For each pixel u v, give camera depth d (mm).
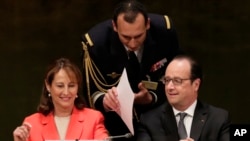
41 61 24203
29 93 22047
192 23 26406
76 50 24922
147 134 10477
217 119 10305
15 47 25266
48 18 27016
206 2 27422
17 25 26703
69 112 10328
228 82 22547
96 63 11453
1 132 19875
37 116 10312
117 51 11352
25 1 27672
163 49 11484
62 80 10117
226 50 24625
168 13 27141
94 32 11531
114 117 11695
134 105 11562
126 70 11406
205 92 21953
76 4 27422
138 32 10312
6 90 22234
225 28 26062
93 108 11586
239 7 27188
